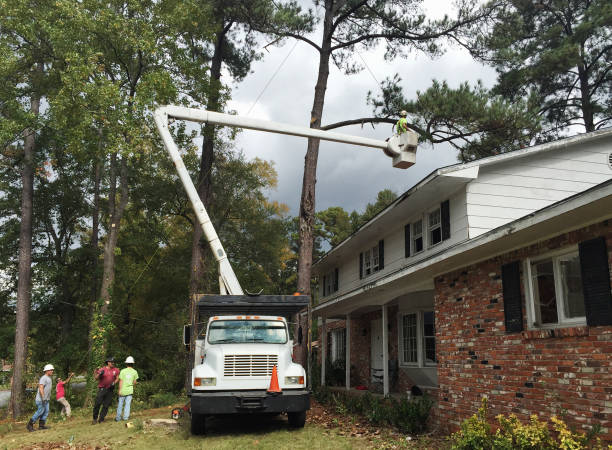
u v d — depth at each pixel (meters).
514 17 19.02
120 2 20.39
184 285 32.62
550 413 7.13
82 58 18.58
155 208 30.88
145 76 19.48
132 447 8.96
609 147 13.80
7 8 19.31
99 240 33.62
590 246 6.66
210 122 11.48
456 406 9.67
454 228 13.03
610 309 6.26
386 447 8.54
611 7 25.14
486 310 9.00
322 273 29.80
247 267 33.59
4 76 20.48
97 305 20.56
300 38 20.03
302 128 10.66
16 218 28.98
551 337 7.25
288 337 11.02
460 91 17.09
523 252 8.14
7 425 14.98
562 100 29.53
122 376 13.40
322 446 8.50
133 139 19.25
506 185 12.79
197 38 22.58
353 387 19.81
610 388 6.14
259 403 9.52
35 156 23.00
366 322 19.92
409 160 10.62
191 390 9.73
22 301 21.72
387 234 18.84
